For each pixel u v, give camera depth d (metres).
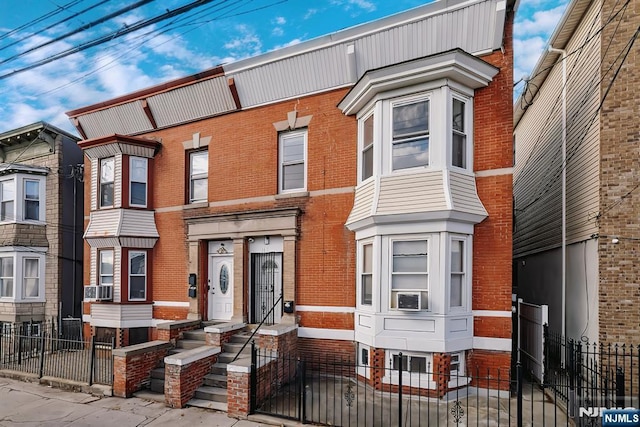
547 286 11.49
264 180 10.41
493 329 7.89
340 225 9.37
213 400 7.54
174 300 11.40
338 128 9.59
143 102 11.69
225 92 10.75
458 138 8.27
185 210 11.43
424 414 6.82
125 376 7.90
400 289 8.06
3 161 15.45
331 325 9.25
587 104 8.63
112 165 12.10
